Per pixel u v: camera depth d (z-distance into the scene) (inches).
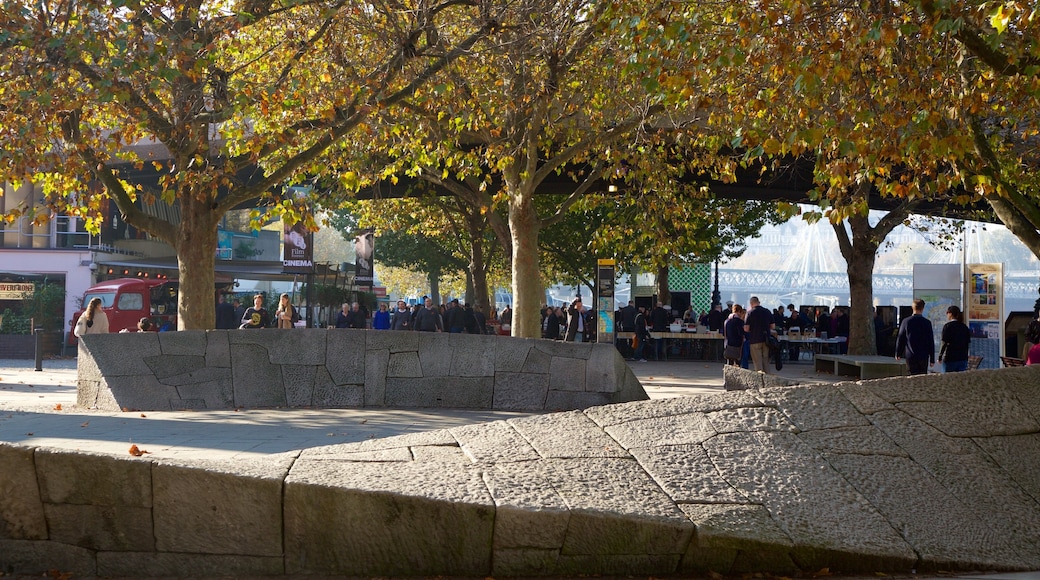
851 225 1071.0
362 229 1323.8
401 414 492.1
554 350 538.3
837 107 407.8
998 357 824.3
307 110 615.5
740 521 190.2
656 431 218.2
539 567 185.3
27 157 545.3
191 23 562.3
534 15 658.2
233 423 436.5
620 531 185.3
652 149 786.2
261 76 688.4
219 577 186.4
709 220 949.8
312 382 533.3
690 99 505.4
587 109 739.4
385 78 601.3
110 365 518.6
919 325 616.7
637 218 850.8
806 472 206.8
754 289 4185.5
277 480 186.2
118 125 673.0
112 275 1579.7
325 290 1450.5
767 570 188.7
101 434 382.0
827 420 222.7
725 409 225.8
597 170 819.4
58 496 187.3
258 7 590.6
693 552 186.7
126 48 520.4
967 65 456.4
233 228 2453.2
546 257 1596.9
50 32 529.0
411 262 1818.4
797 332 1222.9
